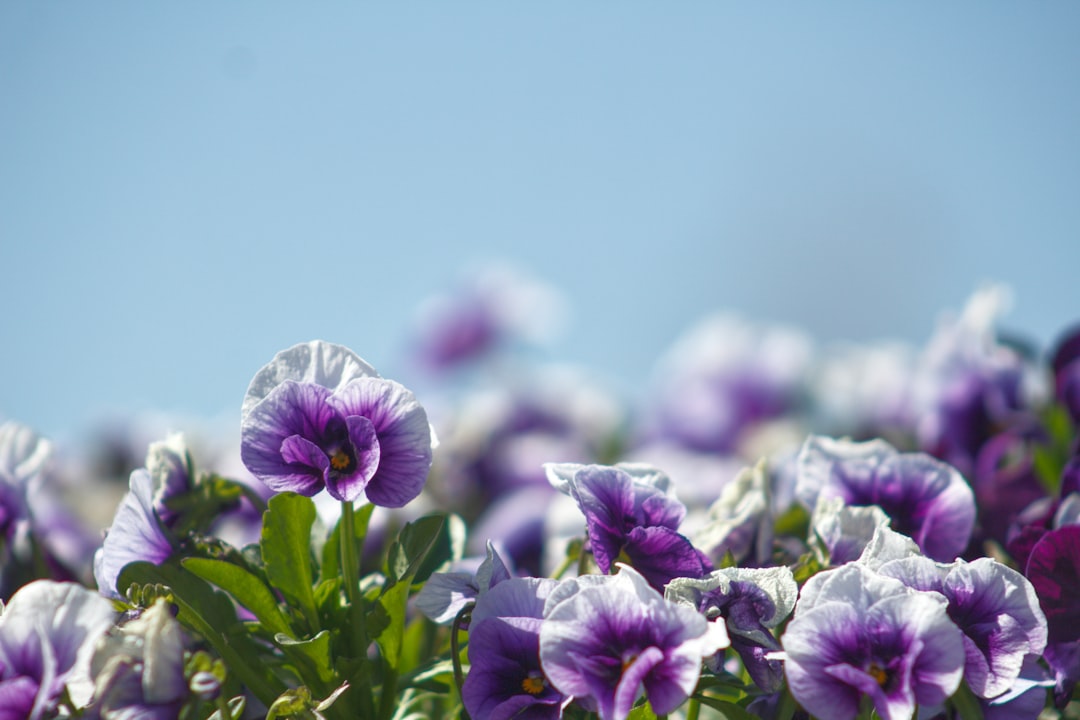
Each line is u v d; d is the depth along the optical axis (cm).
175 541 71
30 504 79
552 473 67
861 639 62
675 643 62
